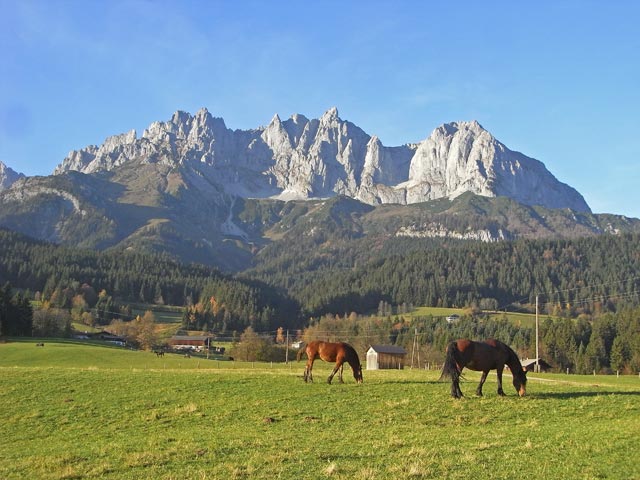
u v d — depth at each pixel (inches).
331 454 946.7
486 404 1326.3
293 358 5974.4
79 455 1033.5
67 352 4365.2
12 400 1568.7
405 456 918.4
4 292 5846.5
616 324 6082.7
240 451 995.3
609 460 860.0
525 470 826.2
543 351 6122.1
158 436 1170.6
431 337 7135.8
